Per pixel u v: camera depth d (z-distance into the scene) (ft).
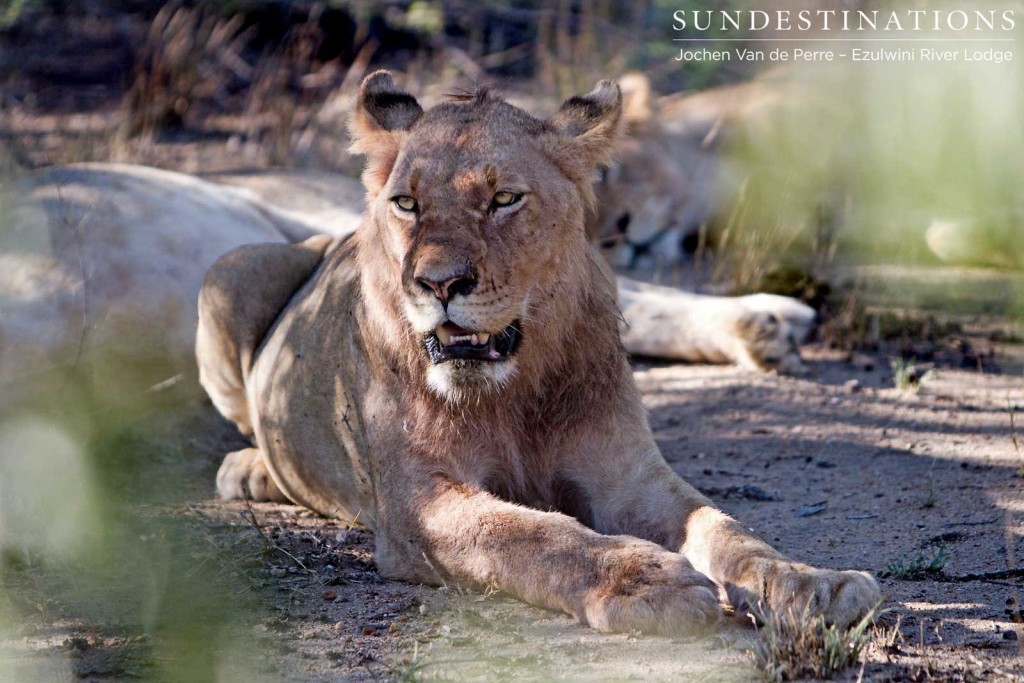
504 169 33.83
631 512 36.11
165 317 55.36
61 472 32.30
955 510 39.04
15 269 53.42
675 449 48.19
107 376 54.29
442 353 33.78
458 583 33.63
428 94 100.42
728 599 30.91
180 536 36.91
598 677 26.99
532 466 36.63
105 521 29.04
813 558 35.68
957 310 64.03
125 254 55.16
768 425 50.19
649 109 77.61
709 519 33.19
